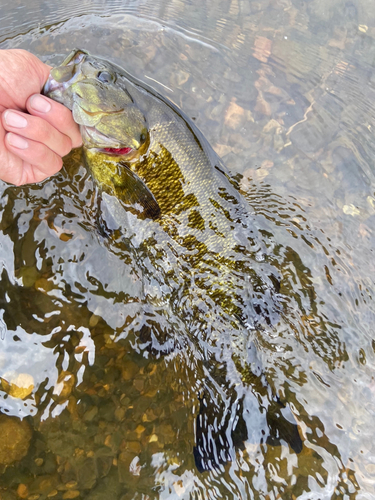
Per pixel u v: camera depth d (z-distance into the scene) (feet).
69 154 1.23
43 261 1.21
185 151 1.14
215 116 1.37
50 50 1.38
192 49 1.45
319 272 1.25
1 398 1.10
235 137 1.36
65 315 1.19
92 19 1.46
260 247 1.25
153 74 1.39
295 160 1.36
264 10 1.56
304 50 1.51
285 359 1.18
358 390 1.16
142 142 1.10
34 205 1.23
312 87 1.45
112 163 1.13
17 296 1.19
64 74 1.00
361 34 1.54
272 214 1.30
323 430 1.13
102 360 1.18
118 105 1.05
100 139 1.06
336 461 1.10
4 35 1.42
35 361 1.14
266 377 1.17
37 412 1.11
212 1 1.55
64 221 1.24
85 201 1.24
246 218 1.25
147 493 1.07
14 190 1.23
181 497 1.07
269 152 1.36
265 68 1.46
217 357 1.19
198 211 1.17
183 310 1.21
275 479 1.09
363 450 1.11
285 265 1.25
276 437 1.13
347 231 1.30
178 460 1.10
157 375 1.18
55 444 1.09
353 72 1.50
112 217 1.21
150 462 1.10
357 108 1.45
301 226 1.29
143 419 1.14
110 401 1.15
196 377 1.18
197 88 1.39
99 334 1.20
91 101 1.00
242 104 1.40
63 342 1.17
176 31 1.47
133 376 1.18
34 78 1.01
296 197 1.32
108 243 1.23
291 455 1.11
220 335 1.20
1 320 1.16
